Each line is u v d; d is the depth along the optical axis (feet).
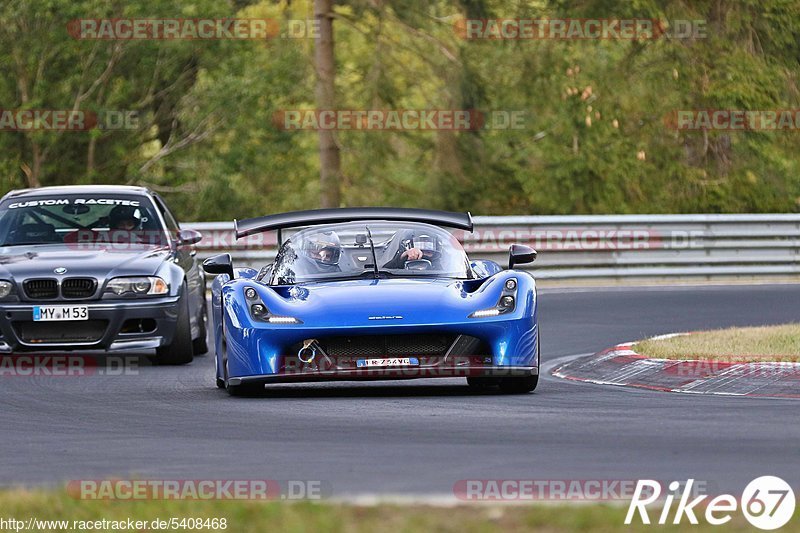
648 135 375.04
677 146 377.09
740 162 382.63
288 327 116.67
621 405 110.83
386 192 377.71
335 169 368.89
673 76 368.07
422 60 365.40
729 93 366.63
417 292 119.34
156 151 463.83
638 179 375.86
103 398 122.21
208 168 439.22
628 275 273.13
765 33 374.63
